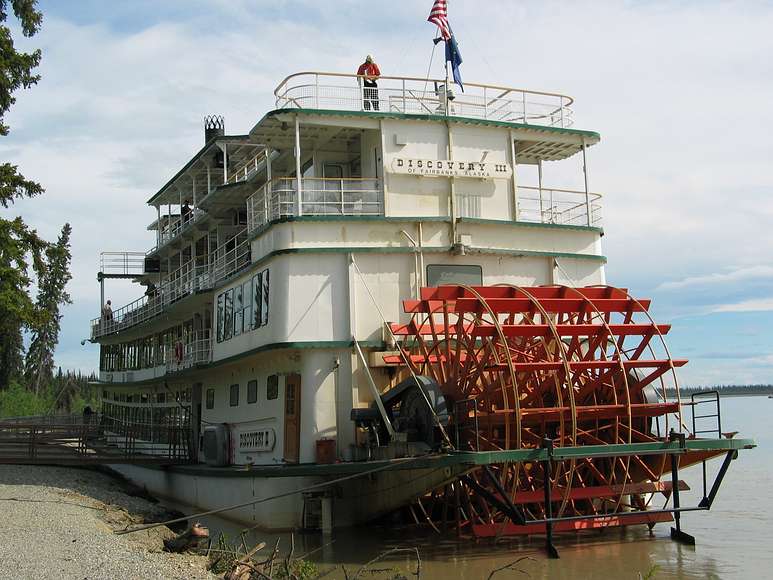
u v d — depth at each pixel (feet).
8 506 67.31
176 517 79.92
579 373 67.62
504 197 76.28
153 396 123.75
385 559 57.16
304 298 68.59
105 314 145.69
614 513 60.64
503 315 75.25
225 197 96.32
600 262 79.36
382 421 65.51
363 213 73.56
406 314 70.74
